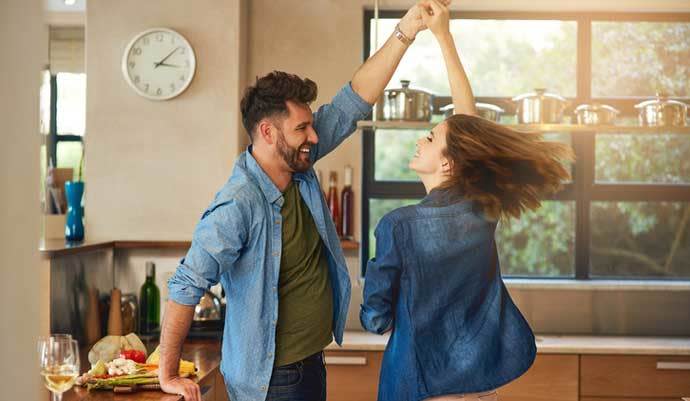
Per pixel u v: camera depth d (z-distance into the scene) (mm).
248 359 2336
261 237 2326
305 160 2389
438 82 4664
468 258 2080
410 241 2051
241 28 4312
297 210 2418
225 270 2355
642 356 4012
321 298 2412
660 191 4637
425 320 2051
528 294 4559
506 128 2125
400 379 2055
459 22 4664
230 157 4258
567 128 4066
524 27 4660
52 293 3402
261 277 2328
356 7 4477
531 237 4656
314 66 4484
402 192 4645
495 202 2049
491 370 2080
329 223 2473
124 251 4305
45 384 2637
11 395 982
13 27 978
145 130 4258
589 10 4586
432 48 4652
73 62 5000
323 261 2471
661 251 4656
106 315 4090
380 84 2615
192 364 2996
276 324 2338
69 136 5031
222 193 2336
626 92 4672
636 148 4660
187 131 4254
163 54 4234
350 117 2613
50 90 5012
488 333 2098
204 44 4242
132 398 2643
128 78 4227
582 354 4000
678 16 4629
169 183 4262
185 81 4234
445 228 2055
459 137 2102
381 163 4672
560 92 4664
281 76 2369
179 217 4266
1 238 965
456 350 2064
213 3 4242
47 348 2576
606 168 4660
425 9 2525
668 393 4004
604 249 4660
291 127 2338
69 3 4762
